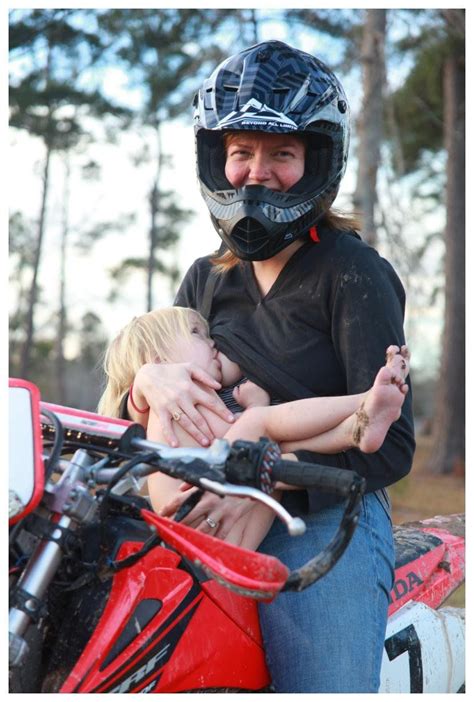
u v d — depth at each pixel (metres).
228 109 2.02
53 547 1.51
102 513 1.56
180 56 12.38
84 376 31.97
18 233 23.86
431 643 2.15
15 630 1.45
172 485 1.91
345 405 1.86
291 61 2.05
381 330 1.99
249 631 1.82
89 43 10.77
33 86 13.34
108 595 1.62
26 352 22.28
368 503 2.01
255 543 1.90
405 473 2.02
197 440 1.96
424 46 11.21
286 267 2.11
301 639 1.81
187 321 2.18
